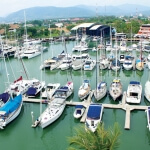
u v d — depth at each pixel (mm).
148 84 45156
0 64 80812
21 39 130000
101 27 131875
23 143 32531
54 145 31625
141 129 33094
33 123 35500
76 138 18656
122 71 64688
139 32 131000
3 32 143750
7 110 35688
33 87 47250
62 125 35812
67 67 67125
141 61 63781
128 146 29641
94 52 96562
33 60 85750
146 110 36469
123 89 48750
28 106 42281
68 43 126000
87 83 47719
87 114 33688
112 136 18141
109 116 36875
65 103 40625
